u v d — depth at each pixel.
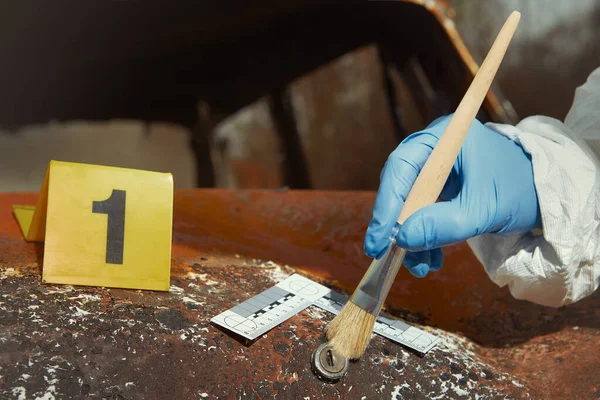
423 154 0.63
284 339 0.60
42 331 0.56
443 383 0.60
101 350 0.55
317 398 0.57
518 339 0.70
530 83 2.51
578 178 0.63
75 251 0.61
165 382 0.55
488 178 0.63
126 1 1.24
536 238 0.67
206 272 0.68
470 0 2.55
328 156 2.57
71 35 1.29
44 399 0.52
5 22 1.24
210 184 1.76
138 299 0.61
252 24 1.39
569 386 0.63
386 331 0.64
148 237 0.63
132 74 1.44
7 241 0.67
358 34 1.44
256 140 2.47
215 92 1.57
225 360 0.57
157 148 2.46
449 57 1.33
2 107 1.40
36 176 2.21
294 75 1.58
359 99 2.59
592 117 0.72
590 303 0.74
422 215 0.57
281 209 0.87
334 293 0.67
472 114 0.57
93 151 2.40
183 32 1.35
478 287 0.77
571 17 2.54
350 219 0.87
